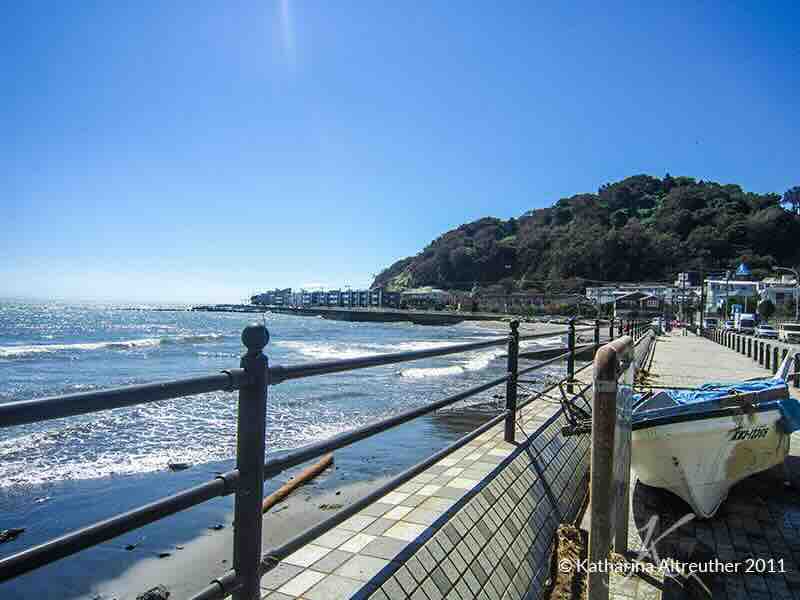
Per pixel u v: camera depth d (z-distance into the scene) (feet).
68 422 43.27
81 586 17.57
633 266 442.09
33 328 237.04
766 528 16.30
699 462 16.31
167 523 22.72
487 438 17.87
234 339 175.11
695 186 538.06
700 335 150.30
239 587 6.07
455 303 501.15
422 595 9.00
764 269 383.24
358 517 11.09
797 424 17.48
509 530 12.81
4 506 24.98
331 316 523.70
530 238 564.30
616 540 12.87
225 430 40.68
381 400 55.21
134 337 183.11
